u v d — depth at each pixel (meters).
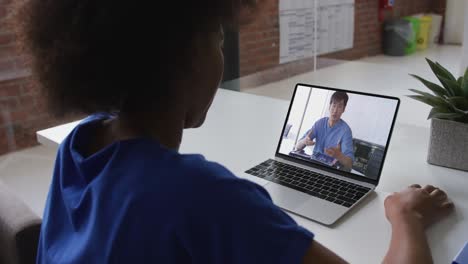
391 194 0.94
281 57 3.02
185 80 0.55
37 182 2.29
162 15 0.49
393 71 2.37
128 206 0.48
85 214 0.54
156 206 0.47
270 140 1.35
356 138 1.05
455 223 0.85
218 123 1.54
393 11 2.39
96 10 0.49
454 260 0.71
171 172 0.49
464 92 1.09
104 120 0.64
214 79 0.59
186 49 0.52
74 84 0.53
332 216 0.89
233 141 1.35
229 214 0.47
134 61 0.50
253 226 0.47
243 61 2.93
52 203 0.61
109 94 0.53
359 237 0.83
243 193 0.49
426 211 0.83
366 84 2.33
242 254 0.46
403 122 1.60
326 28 2.82
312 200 0.95
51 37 0.52
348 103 1.08
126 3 0.48
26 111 2.37
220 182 0.48
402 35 2.35
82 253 0.52
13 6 0.57
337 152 1.06
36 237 0.99
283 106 1.72
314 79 2.79
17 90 2.35
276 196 0.97
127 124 0.57
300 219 0.89
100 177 0.53
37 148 2.53
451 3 2.17
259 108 1.70
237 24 0.57
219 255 0.47
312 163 1.10
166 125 0.57
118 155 0.53
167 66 0.52
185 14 0.50
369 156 1.02
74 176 0.59
